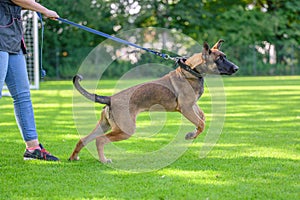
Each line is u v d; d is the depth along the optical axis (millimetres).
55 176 4551
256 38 27234
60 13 24016
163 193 3973
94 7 24766
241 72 25969
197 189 4078
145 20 26219
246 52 26266
